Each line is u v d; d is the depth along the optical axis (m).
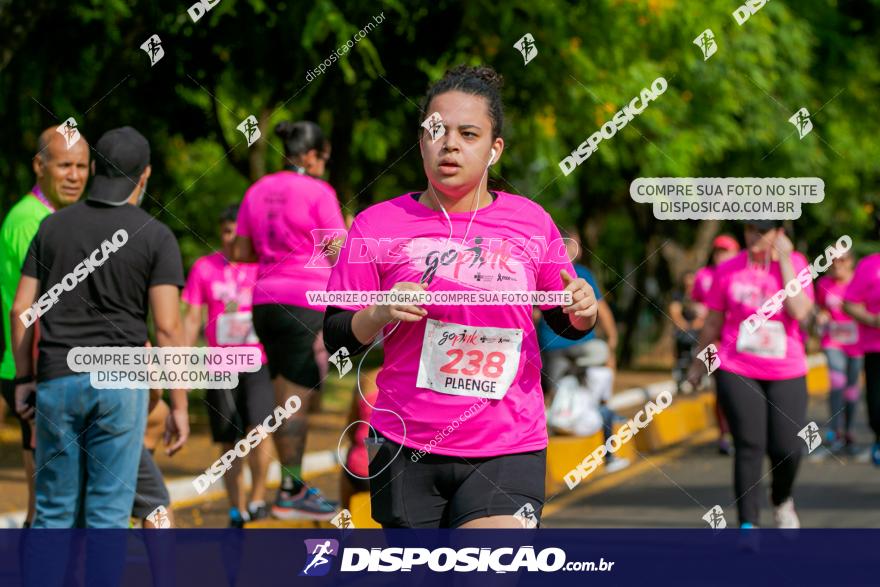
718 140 28.12
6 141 20.59
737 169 35.09
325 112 27.52
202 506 15.82
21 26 19.34
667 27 23.66
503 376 6.97
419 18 21.67
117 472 9.16
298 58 21.22
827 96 40.22
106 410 9.10
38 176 10.87
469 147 6.96
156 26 20.16
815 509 15.97
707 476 19.45
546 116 24.30
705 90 27.86
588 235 46.16
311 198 13.06
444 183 6.97
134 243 9.15
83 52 20.77
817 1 39.66
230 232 14.20
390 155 31.38
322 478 18.28
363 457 13.00
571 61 23.12
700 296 22.53
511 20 21.66
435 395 6.98
